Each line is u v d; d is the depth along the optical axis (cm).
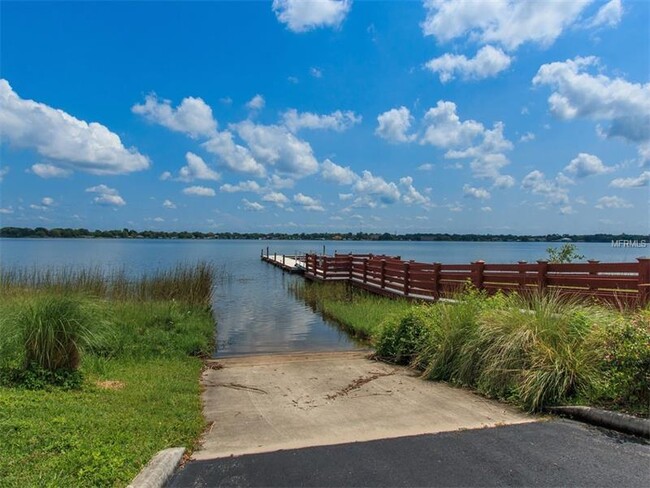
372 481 318
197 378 665
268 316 1436
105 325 703
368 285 1919
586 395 463
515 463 342
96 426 409
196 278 1480
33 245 8394
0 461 325
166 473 331
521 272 1098
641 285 790
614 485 306
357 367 724
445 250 8788
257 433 428
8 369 534
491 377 545
